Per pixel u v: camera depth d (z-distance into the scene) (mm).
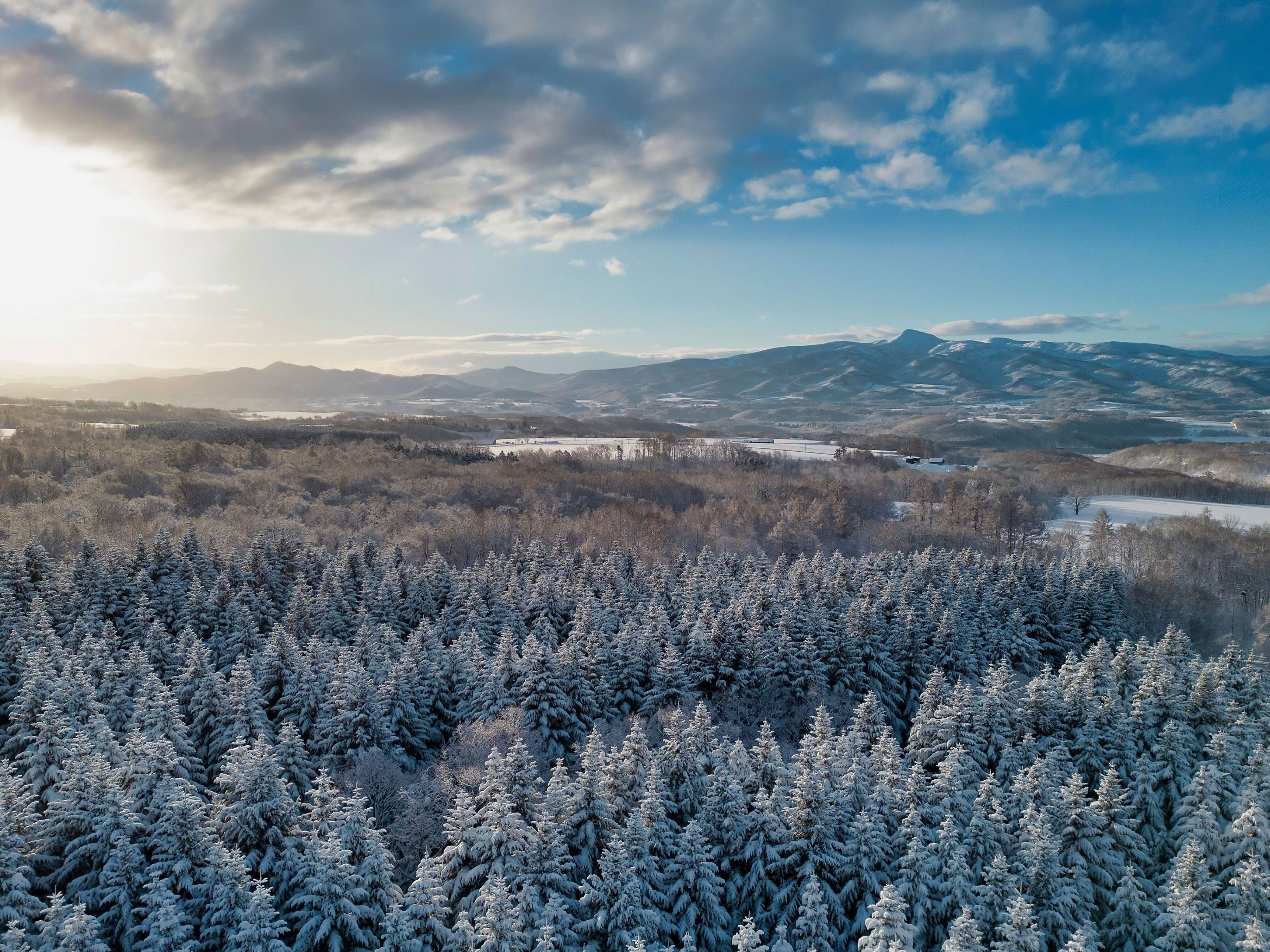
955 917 43000
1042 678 68250
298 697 66500
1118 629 97688
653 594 97625
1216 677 65938
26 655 64938
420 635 76500
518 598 93875
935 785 50625
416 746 66188
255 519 125750
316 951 38688
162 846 40500
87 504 128625
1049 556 133875
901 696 83188
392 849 51375
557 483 176000
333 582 91938
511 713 65500
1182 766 57812
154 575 91938
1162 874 51219
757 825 48031
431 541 124562
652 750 63406
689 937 36594
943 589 97375
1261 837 47656
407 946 37469
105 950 32906
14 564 84375
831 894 44562
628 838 44844
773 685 78750
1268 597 115562
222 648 78812
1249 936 37625
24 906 37250
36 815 42000
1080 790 50031
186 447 183125
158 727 54469
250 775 45188
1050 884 43781
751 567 109750
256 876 43906
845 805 48438
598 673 75062
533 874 43406
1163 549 128875
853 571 107375
